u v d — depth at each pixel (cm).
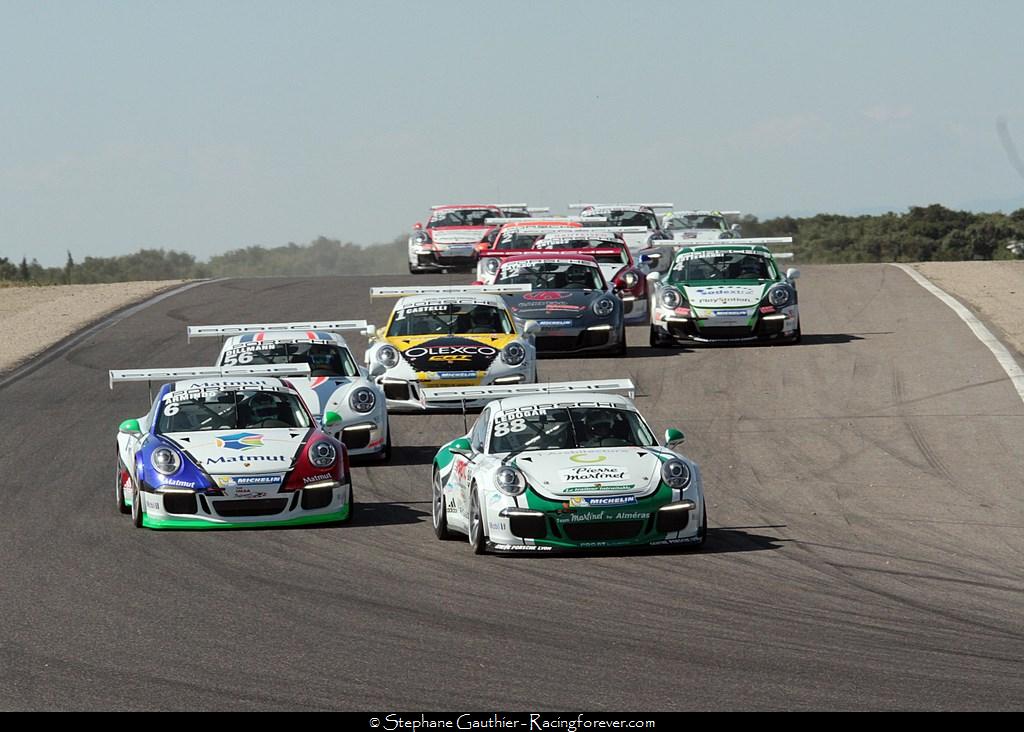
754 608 3675
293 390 5525
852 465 6094
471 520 4488
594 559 4362
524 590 3919
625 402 4938
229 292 13538
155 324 11338
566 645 3275
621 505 4341
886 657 3136
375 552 4516
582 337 8812
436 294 8019
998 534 4788
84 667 3102
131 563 4350
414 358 7406
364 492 5709
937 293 11775
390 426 7294
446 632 3422
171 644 3312
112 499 5594
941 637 3344
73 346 10344
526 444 4669
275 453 5006
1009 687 2861
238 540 4725
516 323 7844
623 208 13900
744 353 9112
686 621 3525
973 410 7162
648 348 9438
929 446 6425
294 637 3378
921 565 4281
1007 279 12712
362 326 7112
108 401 8194
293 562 4353
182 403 5388
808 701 2769
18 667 3105
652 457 4544
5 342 10594
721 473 5991
